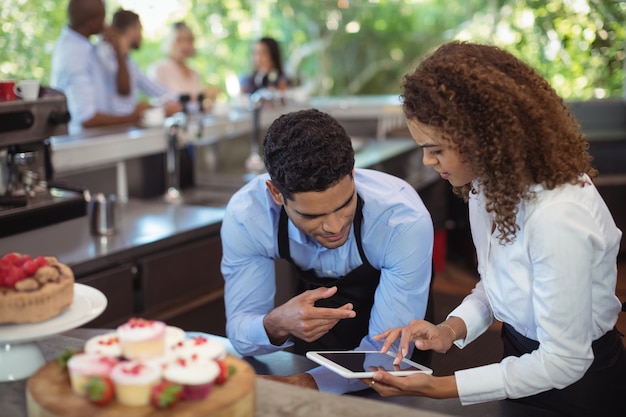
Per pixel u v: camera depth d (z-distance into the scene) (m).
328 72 6.18
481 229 1.48
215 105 4.15
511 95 1.25
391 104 4.88
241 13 6.25
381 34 6.07
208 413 0.98
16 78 4.71
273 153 1.47
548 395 1.52
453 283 4.38
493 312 1.58
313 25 6.14
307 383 1.48
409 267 1.69
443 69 1.28
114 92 4.33
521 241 1.34
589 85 5.07
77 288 1.44
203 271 2.82
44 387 1.06
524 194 1.29
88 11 4.06
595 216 1.30
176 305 2.72
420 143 1.33
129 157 3.40
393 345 1.68
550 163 1.26
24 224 2.35
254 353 1.71
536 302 1.32
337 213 1.50
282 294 2.71
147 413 0.98
